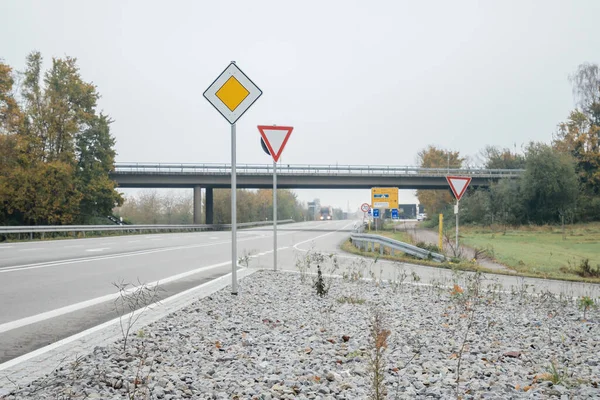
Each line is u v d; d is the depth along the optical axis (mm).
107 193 49969
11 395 3650
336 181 58312
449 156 80688
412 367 4691
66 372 4219
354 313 7621
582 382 4297
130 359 4684
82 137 49938
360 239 24250
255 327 6426
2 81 41438
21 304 7910
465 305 8242
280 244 28719
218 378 4203
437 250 21062
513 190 59344
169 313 7094
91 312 7266
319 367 4645
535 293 10680
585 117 66125
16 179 41875
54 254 17750
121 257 17047
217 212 79188
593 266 19906
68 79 48812
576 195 58812
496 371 4660
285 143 13031
